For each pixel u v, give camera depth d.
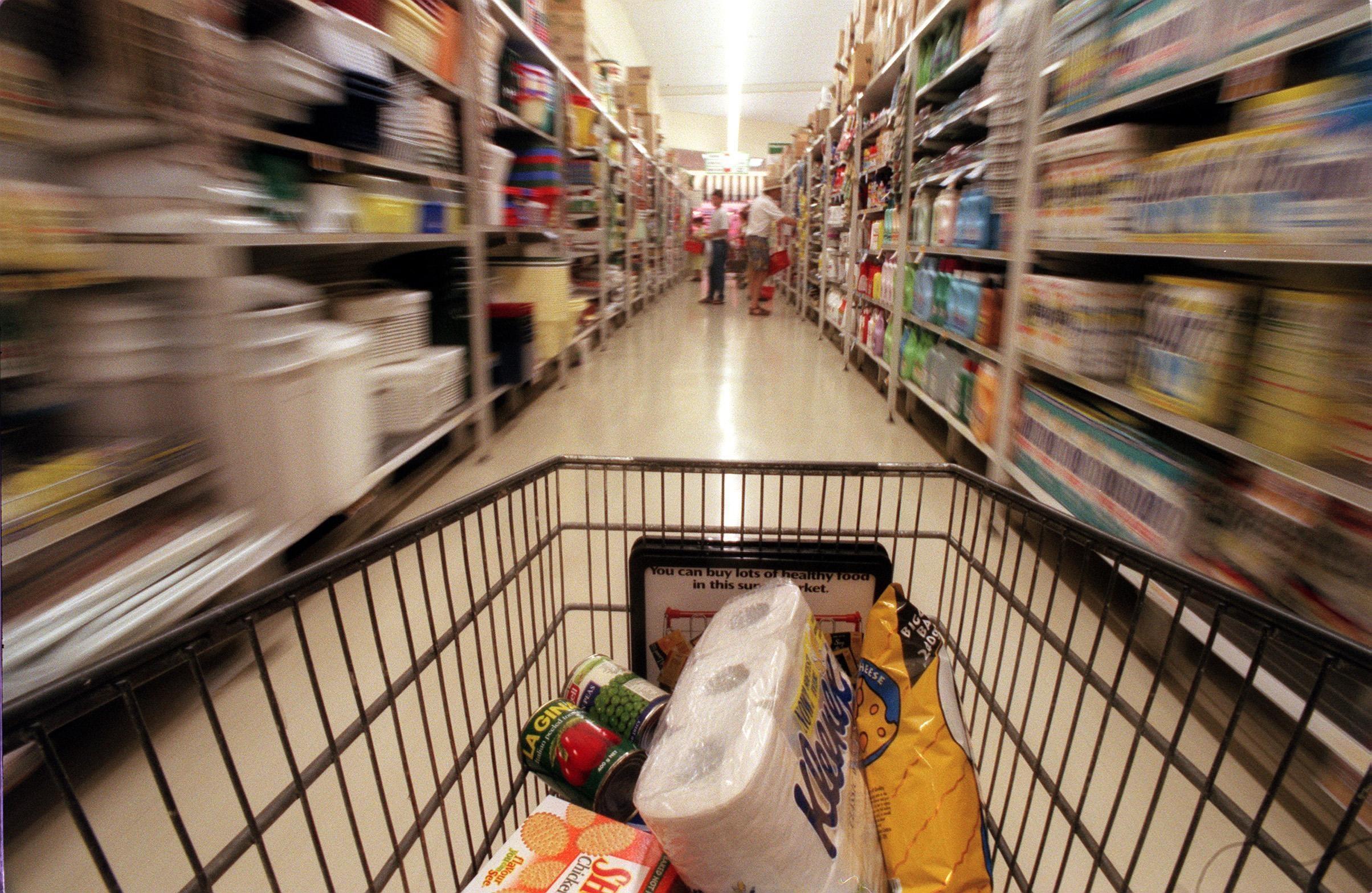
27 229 1.13
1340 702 1.11
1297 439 1.18
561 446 3.16
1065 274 2.28
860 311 5.04
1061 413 1.99
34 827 1.09
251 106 1.67
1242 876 1.02
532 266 3.91
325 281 2.70
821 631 0.99
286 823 1.10
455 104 2.80
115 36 1.25
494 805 1.10
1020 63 2.21
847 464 1.00
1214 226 1.34
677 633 1.06
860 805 0.78
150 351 1.40
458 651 0.77
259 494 1.54
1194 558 1.43
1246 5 1.28
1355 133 1.06
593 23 7.82
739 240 13.62
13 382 1.31
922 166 3.56
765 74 13.28
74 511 1.18
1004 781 1.18
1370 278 1.31
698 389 4.38
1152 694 0.62
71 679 0.43
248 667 1.46
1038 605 1.73
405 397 2.38
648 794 0.64
